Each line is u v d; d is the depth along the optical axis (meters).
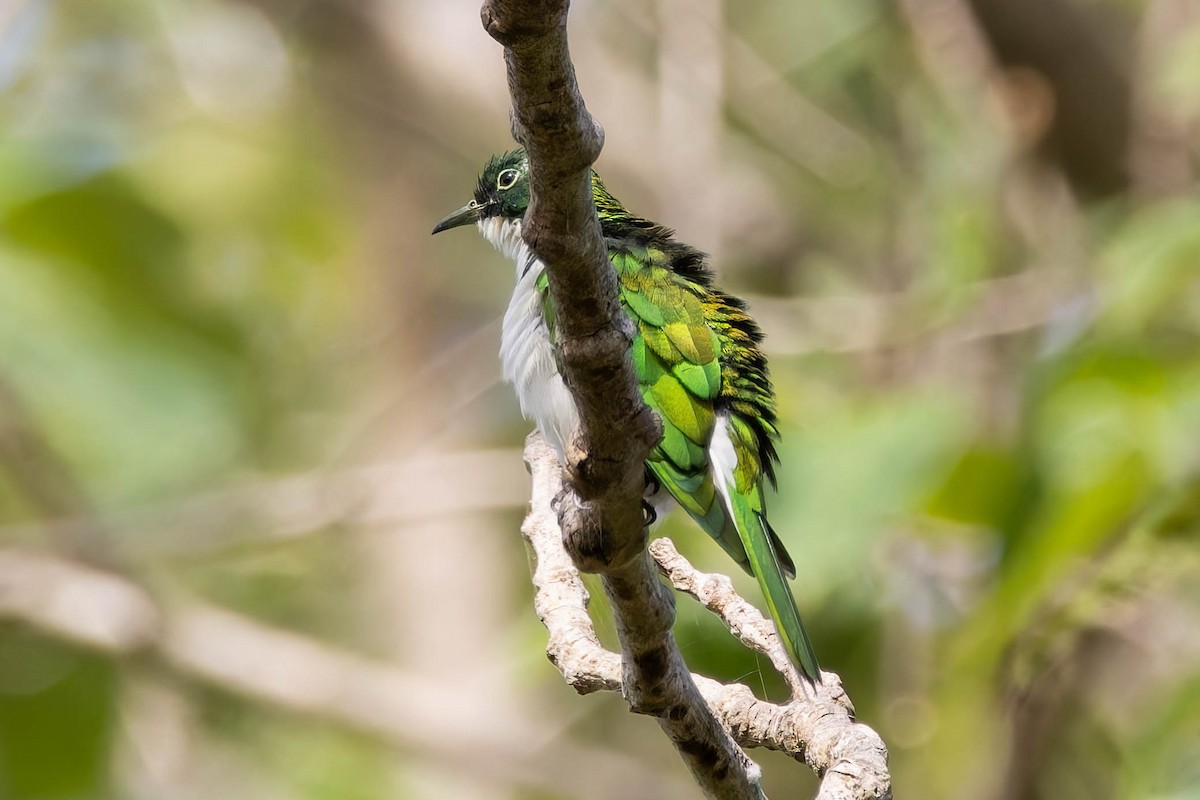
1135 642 10.62
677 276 8.05
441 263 17.19
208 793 13.73
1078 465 9.42
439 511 12.91
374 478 13.08
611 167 15.02
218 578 15.77
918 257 14.02
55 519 13.66
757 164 15.18
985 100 13.73
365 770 14.42
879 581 10.61
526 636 10.63
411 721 13.05
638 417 4.62
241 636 13.27
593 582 8.50
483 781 13.12
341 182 17.05
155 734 14.02
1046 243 12.96
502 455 13.38
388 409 14.54
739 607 6.50
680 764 14.19
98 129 15.16
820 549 9.90
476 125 16.30
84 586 13.06
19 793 13.31
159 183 15.23
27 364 14.34
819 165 14.84
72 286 14.47
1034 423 9.61
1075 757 11.19
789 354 12.34
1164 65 12.04
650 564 5.10
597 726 14.32
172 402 15.02
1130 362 9.54
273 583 15.97
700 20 14.22
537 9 3.85
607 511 4.80
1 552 13.17
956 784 10.22
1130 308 9.59
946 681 9.81
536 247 4.32
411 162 17.25
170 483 14.93
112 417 14.72
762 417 7.96
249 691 13.06
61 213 14.20
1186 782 9.67
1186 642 10.53
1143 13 13.49
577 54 15.45
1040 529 9.17
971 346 11.95
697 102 14.10
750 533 7.51
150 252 14.74
